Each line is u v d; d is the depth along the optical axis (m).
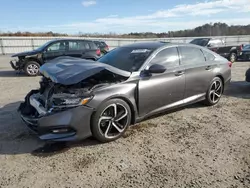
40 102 3.37
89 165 2.73
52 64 3.74
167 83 3.89
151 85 3.66
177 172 2.58
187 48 4.42
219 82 5.01
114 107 3.28
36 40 24.17
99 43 12.81
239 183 2.39
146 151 3.05
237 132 3.63
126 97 3.37
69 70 3.24
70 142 3.29
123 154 2.98
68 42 9.62
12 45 23.02
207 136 3.49
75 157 2.91
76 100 2.96
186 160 2.83
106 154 2.98
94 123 3.11
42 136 2.92
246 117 4.30
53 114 2.88
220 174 2.54
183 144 3.24
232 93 6.11
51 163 2.77
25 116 3.33
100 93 3.13
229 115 4.41
